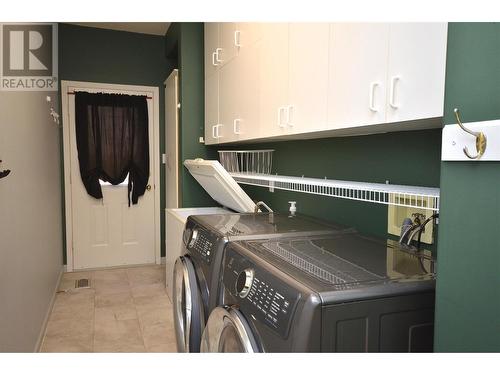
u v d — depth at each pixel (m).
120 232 4.50
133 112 4.38
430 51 1.01
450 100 0.78
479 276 0.73
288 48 1.78
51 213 3.42
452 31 0.77
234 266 1.33
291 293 0.97
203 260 1.61
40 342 2.67
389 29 1.15
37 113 2.77
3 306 1.77
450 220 0.79
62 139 4.16
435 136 1.44
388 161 1.68
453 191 0.78
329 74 1.46
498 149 0.67
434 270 1.15
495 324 0.70
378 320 0.95
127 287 3.85
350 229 1.79
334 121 1.43
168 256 3.46
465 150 0.73
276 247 1.42
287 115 1.78
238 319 1.13
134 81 4.36
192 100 3.53
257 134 2.17
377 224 1.77
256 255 1.28
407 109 1.09
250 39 2.23
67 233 4.27
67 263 4.30
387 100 1.16
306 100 1.63
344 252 1.38
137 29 4.23
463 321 0.76
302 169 2.40
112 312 3.24
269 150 2.74
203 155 3.58
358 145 1.87
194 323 1.62
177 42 3.71
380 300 0.95
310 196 2.34
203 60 3.54
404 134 1.58
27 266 2.32
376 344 0.95
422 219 1.50
